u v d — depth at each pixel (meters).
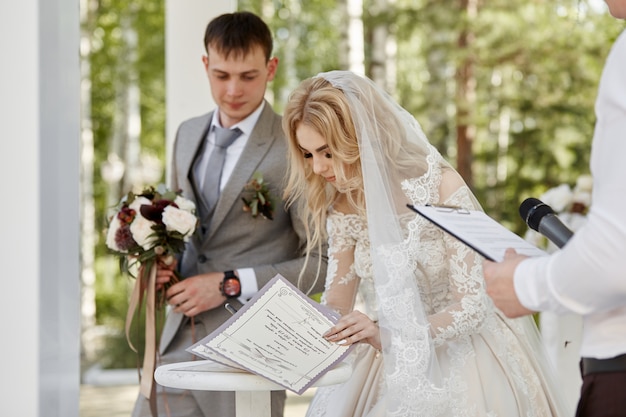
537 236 6.12
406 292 2.89
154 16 15.88
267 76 3.78
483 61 14.73
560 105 15.18
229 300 3.67
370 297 3.33
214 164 3.77
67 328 3.02
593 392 2.05
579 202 5.77
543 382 3.12
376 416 2.97
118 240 3.58
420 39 16.47
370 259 3.19
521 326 3.20
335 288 3.28
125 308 15.48
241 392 2.98
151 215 3.56
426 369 2.86
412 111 16.09
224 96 3.67
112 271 16.97
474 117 14.96
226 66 3.63
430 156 3.08
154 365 3.60
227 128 3.75
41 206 2.72
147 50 15.98
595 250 1.91
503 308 2.14
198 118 3.90
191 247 3.79
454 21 14.47
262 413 2.97
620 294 1.93
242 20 3.68
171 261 3.62
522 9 14.80
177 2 4.85
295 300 2.69
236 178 3.68
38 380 2.69
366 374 3.22
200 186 3.79
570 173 15.59
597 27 14.97
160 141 17.89
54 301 2.85
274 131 3.76
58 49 2.92
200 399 3.69
